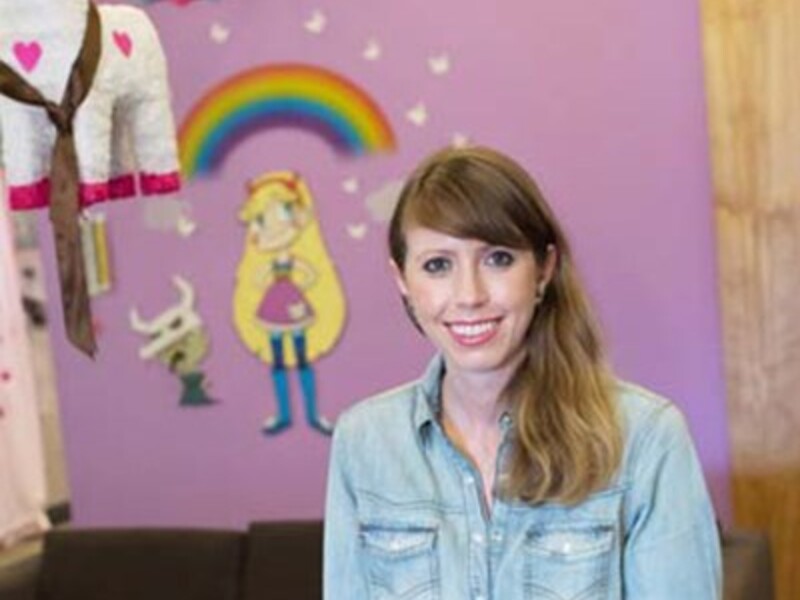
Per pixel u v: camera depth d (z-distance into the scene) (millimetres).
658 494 1463
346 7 3318
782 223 2949
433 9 3240
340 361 3461
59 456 5578
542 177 3203
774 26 2891
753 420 3033
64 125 1935
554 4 3127
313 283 3453
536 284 1492
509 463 1501
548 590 1470
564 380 1508
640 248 3148
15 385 5227
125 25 2035
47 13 1911
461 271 1448
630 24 3072
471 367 1475
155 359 3650
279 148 3439
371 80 3326
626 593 1475
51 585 3109
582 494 1469
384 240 3365
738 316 3014
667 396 3164
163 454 3689
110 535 3121
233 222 3512
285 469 3568
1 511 5117
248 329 3539
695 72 3037
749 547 2559
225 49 3443
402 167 3330
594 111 3137
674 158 3088
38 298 5422
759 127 2934
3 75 1921
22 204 1998
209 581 2975
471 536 1519
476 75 3227
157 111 2105
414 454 1583
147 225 3590
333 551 1641
